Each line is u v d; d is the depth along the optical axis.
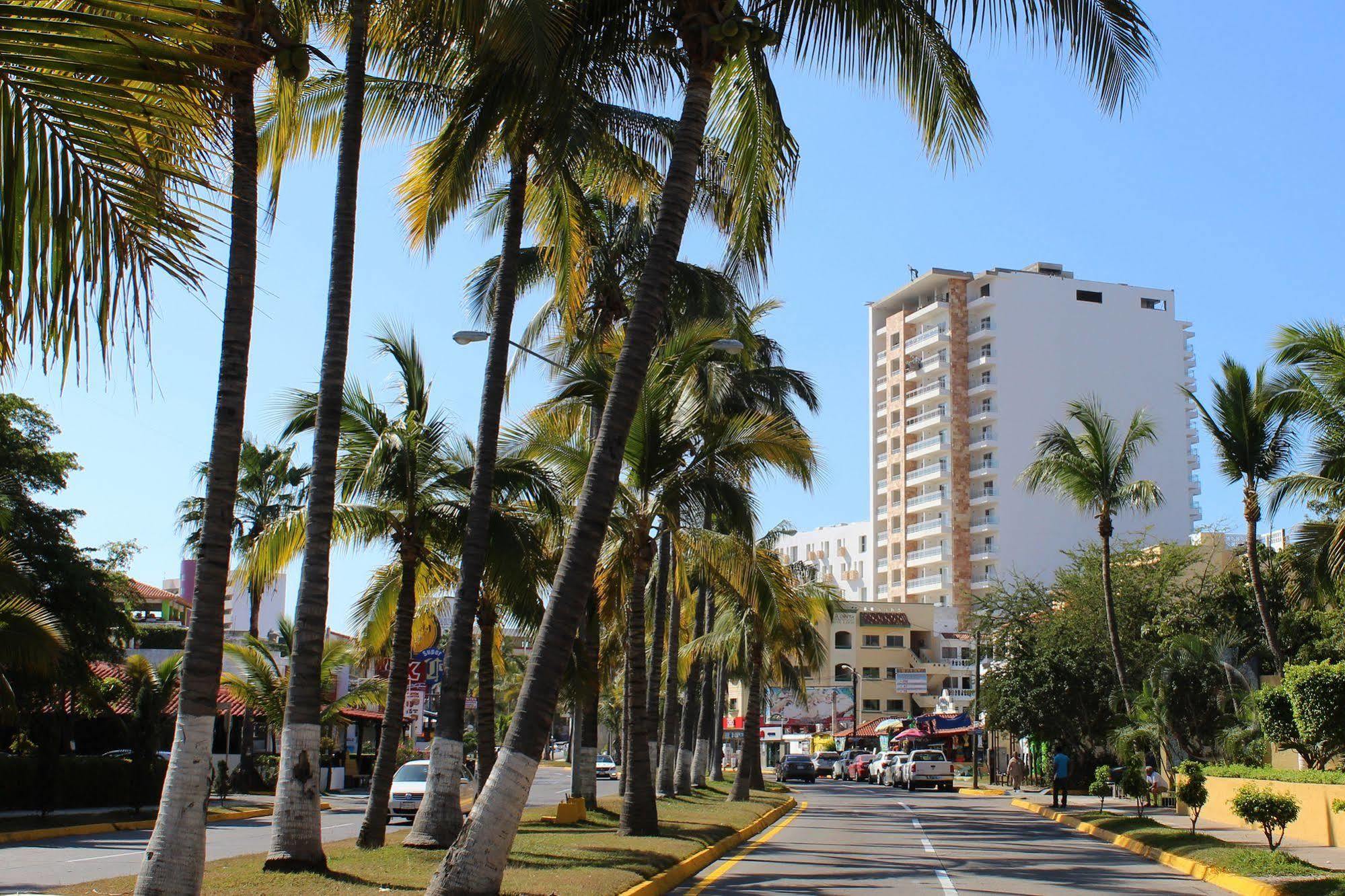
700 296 26.80
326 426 13.98
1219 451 29.22
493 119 14.62
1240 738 31.98
